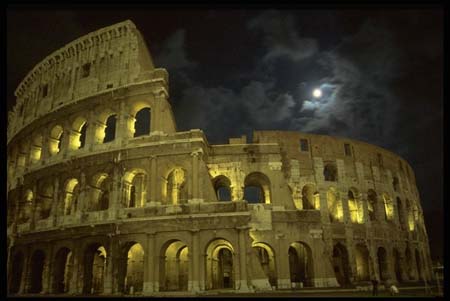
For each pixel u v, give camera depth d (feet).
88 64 218.59
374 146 255.09
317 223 187.21
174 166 176.65
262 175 199.82
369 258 219.20
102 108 199.82
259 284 154.92
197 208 165.89
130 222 167.63
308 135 230.89
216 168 197.36
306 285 188.75
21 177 219.00
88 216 178.19
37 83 241.76
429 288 171.32
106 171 183.73
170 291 158.51
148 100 192.03
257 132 224.33
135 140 184.96
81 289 169.89
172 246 181.68
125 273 167.22
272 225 184.85
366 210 230.27
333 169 232.73
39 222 195.00
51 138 216.74
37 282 196.03
